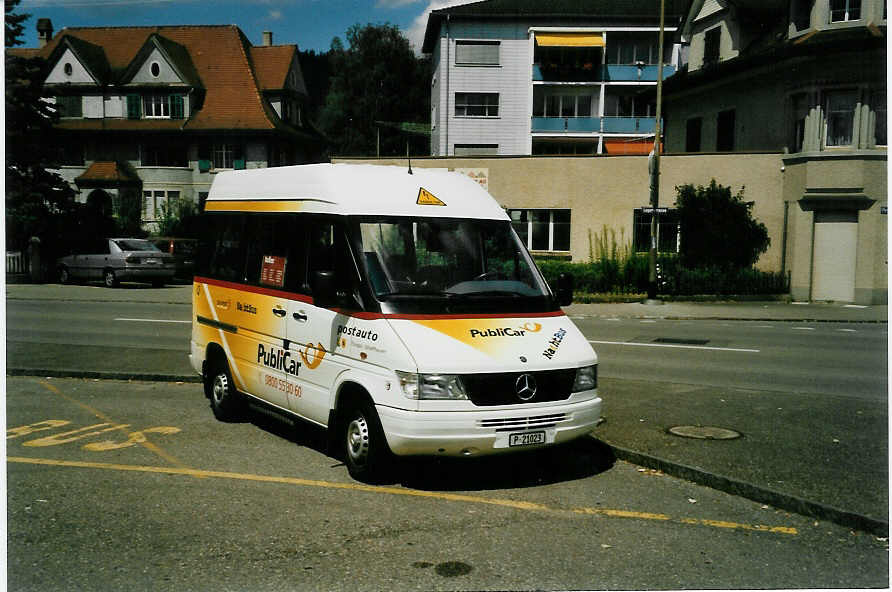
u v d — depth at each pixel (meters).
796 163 25.97
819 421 8.51
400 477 6.68
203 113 51.91
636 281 26.05
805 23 26.39
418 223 7.10
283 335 7.59
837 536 5.45
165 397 9.99
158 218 47.09
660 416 8.73
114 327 17.00
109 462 7.05
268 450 7.52
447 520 5.65
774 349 14.99
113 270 28.47
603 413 8.88
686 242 27.14
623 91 52.31
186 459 7.18
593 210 29.11
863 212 24.84
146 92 51.88
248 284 8.32
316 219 7.32
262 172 8.49
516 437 6.16
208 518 5.61
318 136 59.03
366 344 6.41
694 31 34.19
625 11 51.06
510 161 29.67
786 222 26.53
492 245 7.29
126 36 55.56
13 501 5.95
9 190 33.22
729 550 5.16
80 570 4.69
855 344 15.91
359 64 69.81
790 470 6.66
